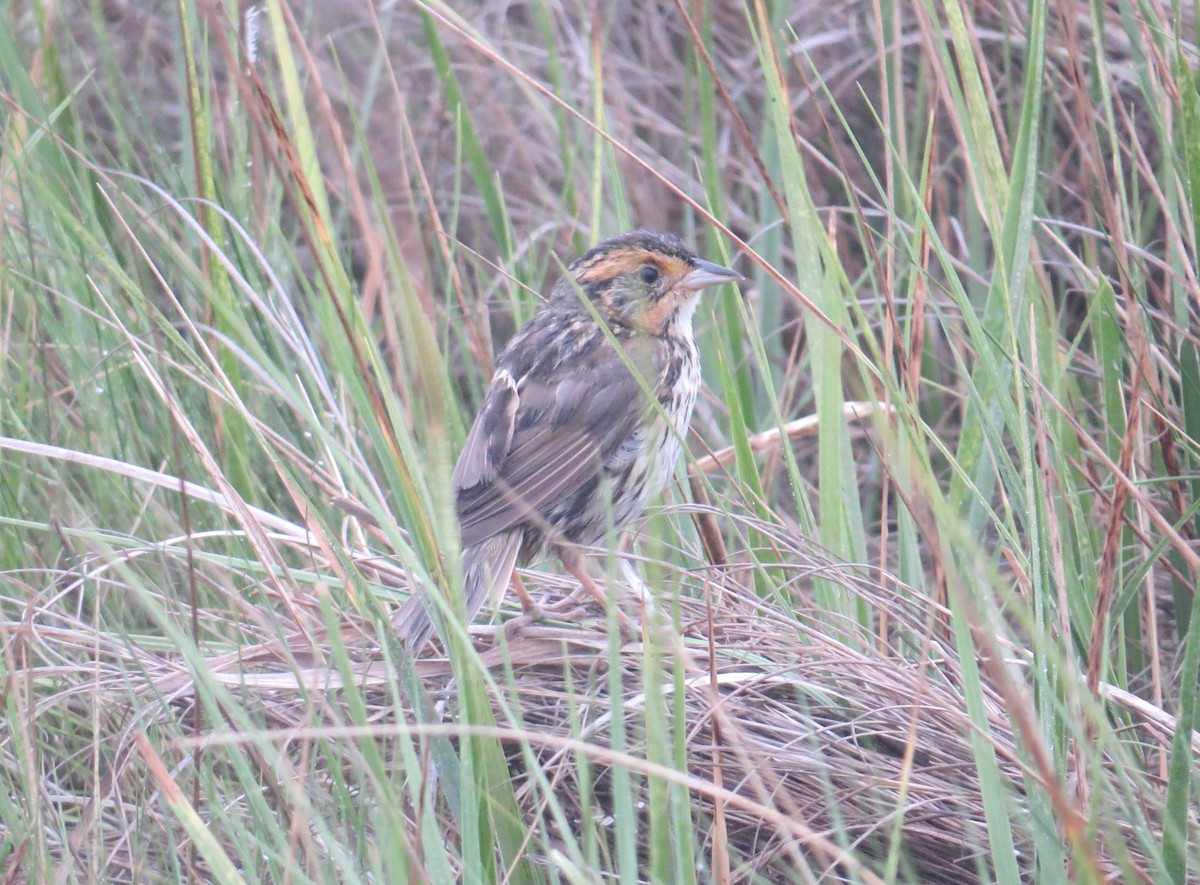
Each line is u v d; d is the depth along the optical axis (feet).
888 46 42.27
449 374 35.47
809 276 29.32
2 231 31.60
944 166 39.55
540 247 44.06
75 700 27.43
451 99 37.73
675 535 31.65
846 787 24.72
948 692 26.00
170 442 32.07
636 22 49.08
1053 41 38.37
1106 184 27.99
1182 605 29.48
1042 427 24.31
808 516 29.53
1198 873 19.69
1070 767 24.35
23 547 30.45
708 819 24.86
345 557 24.66
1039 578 22.63
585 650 27.37
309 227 23.59
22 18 43.80
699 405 37.60
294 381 31.55
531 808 25.34
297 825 20.06
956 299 24.91
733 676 25.76
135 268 33.76
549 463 28.45
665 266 30.48
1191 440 26.89
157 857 24.12
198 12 35.78
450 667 27.43
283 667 27.30
